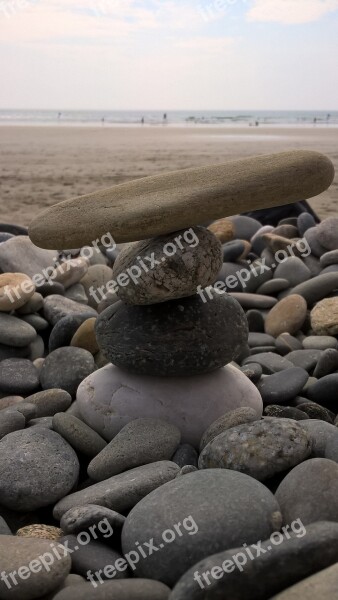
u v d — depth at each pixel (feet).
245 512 4.50
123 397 6.82
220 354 6.72
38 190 28.37
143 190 6.34
